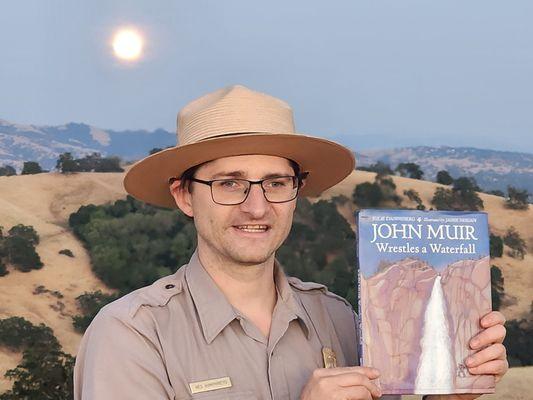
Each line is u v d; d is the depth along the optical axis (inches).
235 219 97.8
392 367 94.0
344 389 86.2
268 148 98.9
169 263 2167.8
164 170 106.7
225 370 93.0
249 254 96.7
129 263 2151.8
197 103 105.4
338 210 2541.8
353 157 112.3
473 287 96.7
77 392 96.3
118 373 89.9
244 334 96.0
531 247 2709.2
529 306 2229.3
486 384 94.6
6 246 2217.0
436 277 96.3
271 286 103.0
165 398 89.7
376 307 95.2
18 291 2054.6
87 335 96.6
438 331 95.1
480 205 2957.7
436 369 94.3
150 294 97.7
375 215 96.9
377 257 96.1
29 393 1476.4
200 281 97.9
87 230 2348.7
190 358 92.8
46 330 1813.5
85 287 2095.2
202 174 100.5
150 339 92.2
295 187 102.0
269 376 94.7
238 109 99.8
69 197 2807.6
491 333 94.8
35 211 2667.3
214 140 95.5
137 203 2512.3
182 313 96.1
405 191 2859.3
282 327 98.7
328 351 101.9
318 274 2074.3
